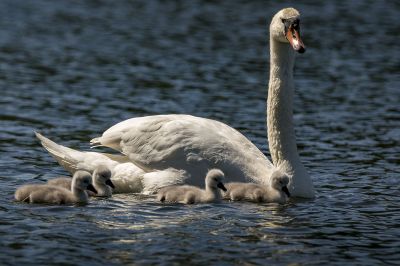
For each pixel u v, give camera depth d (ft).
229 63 111.96
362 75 104.94
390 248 41.63
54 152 52.70
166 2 172.45
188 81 98.27
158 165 51.39
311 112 83.30
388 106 86.69
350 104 87.56
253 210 48.01
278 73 52.34
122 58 113.29
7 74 98.63
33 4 163.84
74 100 85.30
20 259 38.68
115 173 52.08
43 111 79.56
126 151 52.08
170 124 51.65
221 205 48.93
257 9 165.37
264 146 68.85
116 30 138.51
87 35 132.46
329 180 57.36
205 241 41.70
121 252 39.83
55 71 102.12
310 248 41.27
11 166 59.11
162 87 94.07
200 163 50.80
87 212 46.57
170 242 41.39
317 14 157.69
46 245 40.57
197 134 51.31
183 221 45.11
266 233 43.45
